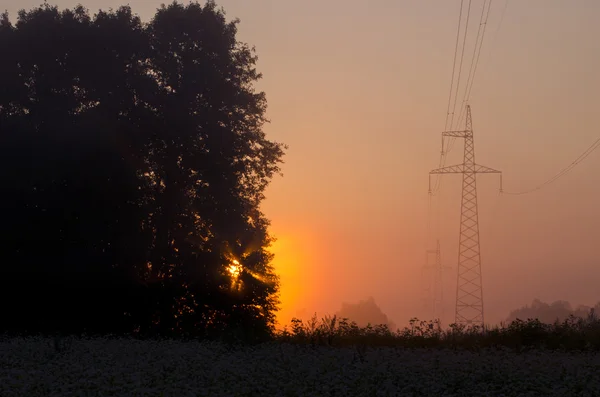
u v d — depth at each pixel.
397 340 22.03
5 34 32.19
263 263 33.19
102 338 23.05
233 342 20.27
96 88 31.69
